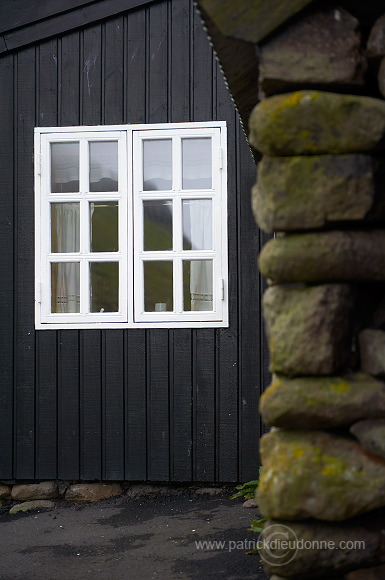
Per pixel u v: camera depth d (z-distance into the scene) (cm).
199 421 583
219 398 582
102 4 594
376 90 221
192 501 573
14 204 602
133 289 588
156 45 593
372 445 203
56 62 602
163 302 590
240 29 212
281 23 210
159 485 594
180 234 587
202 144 593
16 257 600
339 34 212
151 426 586
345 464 203
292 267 208
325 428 209
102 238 595
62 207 602
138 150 591
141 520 530
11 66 605
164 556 441
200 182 592
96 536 498
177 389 585
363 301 217
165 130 590
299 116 207
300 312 207
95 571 418
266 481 206
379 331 211
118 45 596
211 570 406
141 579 398
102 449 590
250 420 579
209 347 583
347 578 208
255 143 211
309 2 210
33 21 596
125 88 595
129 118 593
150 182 595
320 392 205
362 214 205
